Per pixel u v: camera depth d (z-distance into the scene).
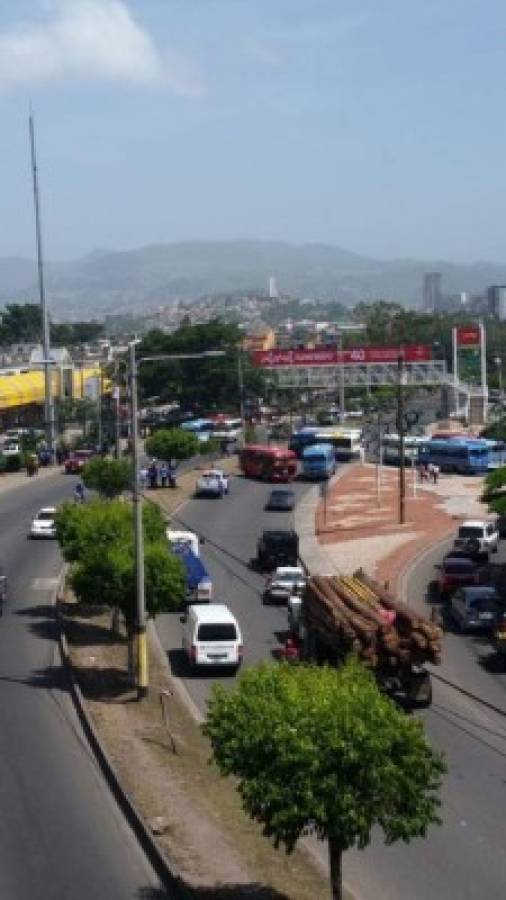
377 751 21.02
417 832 21.73
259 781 21.52
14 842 27.50
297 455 126.31
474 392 160.75
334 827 21.17
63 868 25.94
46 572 66.88
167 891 24.70
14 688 42.34
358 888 26.17
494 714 40.72
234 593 62.53
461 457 117.06
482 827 30.12
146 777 32.12
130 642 44.12
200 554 73.88
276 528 84.88
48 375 128.50
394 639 39.78
